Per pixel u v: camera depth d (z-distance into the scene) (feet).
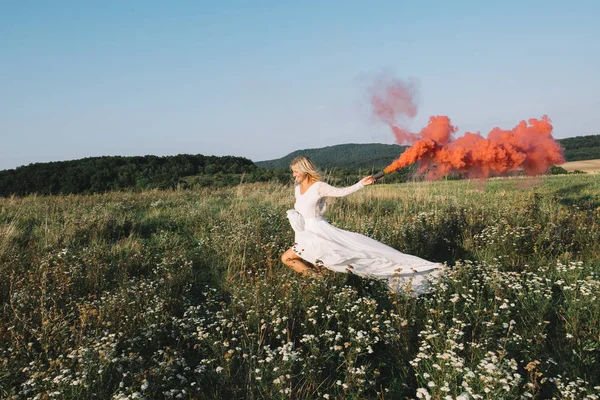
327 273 16.57
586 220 25.53
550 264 18.63
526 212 28.37
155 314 13.82
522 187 47.01
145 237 28.55
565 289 14.97
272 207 36.40
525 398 9.10
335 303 14.56
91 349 11.09
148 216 34.09
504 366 9.78
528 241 21.86
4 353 11.41
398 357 11.87
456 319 12.60
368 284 17.47
